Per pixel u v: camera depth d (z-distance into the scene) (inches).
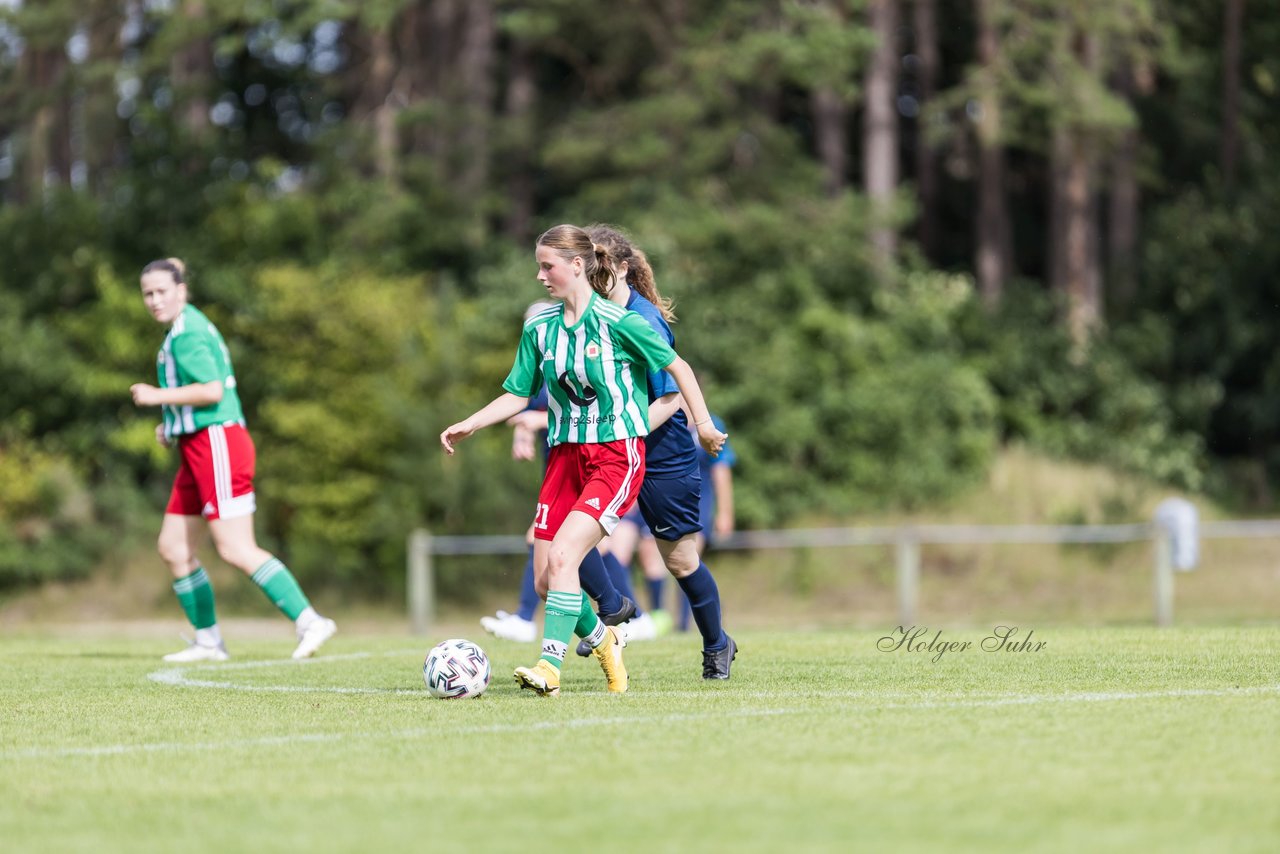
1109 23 4131.4
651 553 1963.6
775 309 3946.9
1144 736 705.6
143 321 3720.5
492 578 3284.9
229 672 1168.8
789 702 857.5
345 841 513.3
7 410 3720.5
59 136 4960.6
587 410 911.7
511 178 4906.5
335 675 1134.4
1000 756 655.1
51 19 4377.5
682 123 4239.7
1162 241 4709.6
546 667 908.6
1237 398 4330.7
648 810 551.5
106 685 1063.6
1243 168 4872.0
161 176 4065.0
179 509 1295.5
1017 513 3494.1
